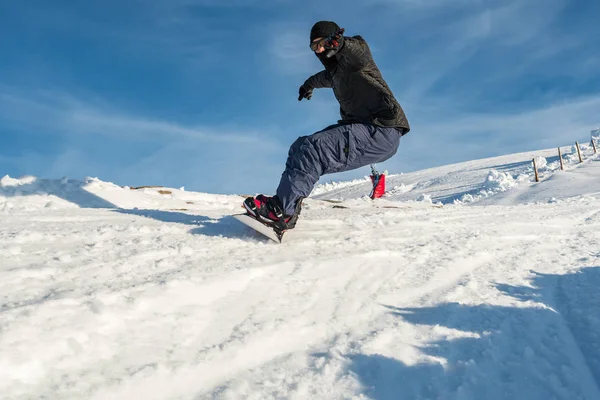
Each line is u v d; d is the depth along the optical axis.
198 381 1.73
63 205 6.02
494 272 3.30
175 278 2.30
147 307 2.04
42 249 2.88
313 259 2.94
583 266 3.60
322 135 3.32
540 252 4.02
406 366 1.91
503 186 25.55
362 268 2.99
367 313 2.42
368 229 4.28
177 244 3.14
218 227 3.86
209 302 2.26
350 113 3.46
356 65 3.23
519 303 2.68
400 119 3.42
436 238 4.11
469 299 2.71
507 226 5.15
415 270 3.13
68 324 1.78
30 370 1.56
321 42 3.15
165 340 1.91
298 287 2.58
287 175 3.33
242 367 1.85
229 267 2.62
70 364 1.65
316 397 1.69
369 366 1.89
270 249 3.18
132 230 3.58
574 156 31.47
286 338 2.07
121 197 6.86
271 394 1.69
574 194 18.67
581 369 1.96
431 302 2.61
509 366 1.96
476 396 1.73
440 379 1.82
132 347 1.81
